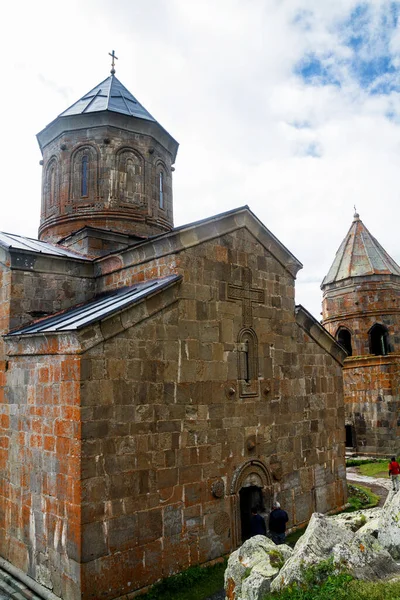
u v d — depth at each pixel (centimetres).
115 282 1441
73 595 959
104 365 1050
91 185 1817
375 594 636
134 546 1048
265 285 1488
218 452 1267
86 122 1845
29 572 1089
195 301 1269
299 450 1538
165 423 1153
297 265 1609
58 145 1884
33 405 1135
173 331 1203
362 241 3291
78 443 991
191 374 1230
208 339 1287
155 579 1076
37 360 1137
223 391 1307
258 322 1446
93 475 998
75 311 1304
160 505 1112
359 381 3042
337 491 1677
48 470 1065
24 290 1354
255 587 737
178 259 1254
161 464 1130
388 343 3055
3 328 1327
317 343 1678
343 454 1730
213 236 1338
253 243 1466
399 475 2091
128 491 1055
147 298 1152
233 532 1262
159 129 1923
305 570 715
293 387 1548
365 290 3109
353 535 824
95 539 983
